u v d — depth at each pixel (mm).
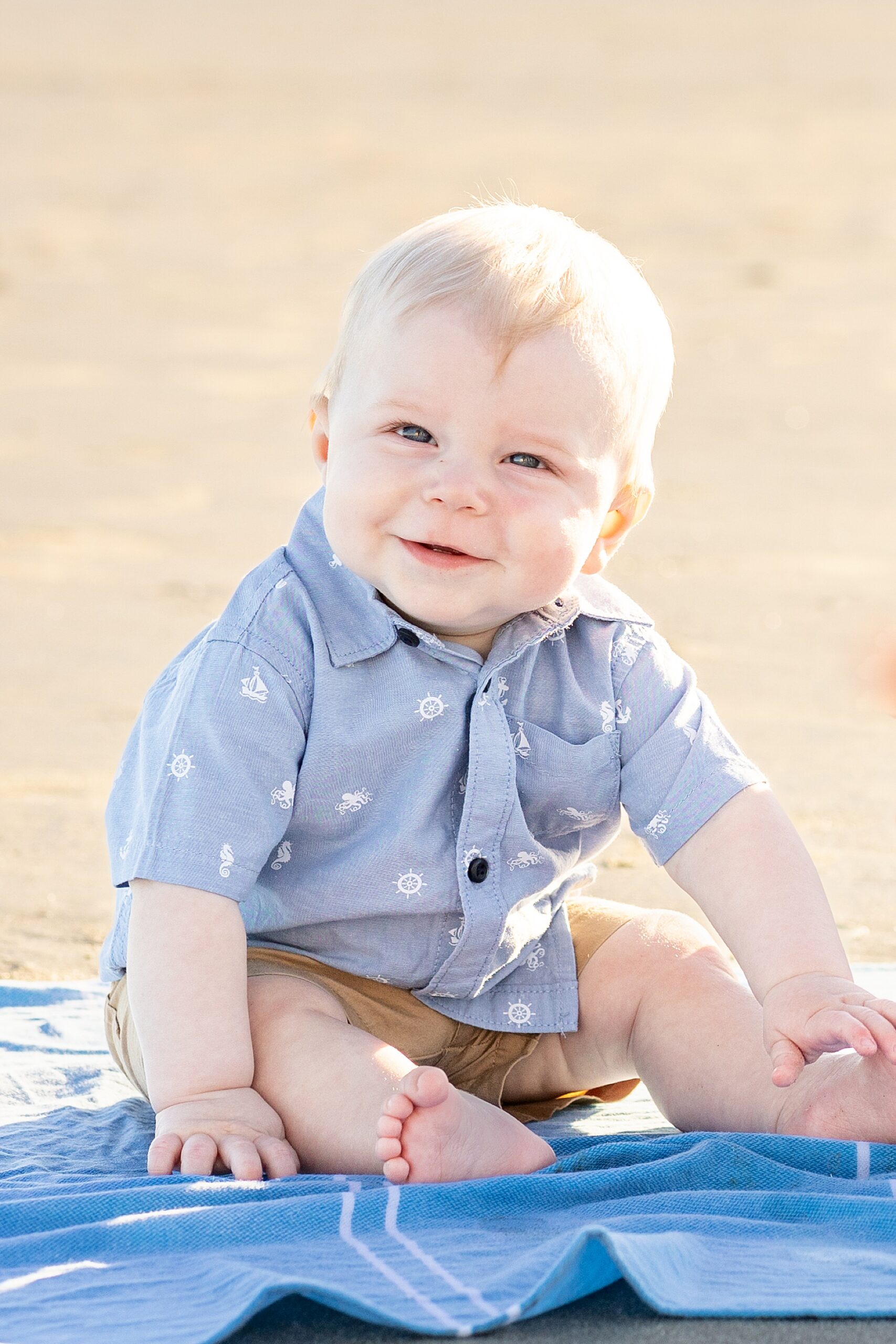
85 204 24047
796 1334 1781
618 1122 2795
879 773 5523
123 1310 1803
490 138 29688
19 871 4570
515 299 2551
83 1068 2973
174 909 2500
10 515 10406
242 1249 1978
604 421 2617
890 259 20562
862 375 15281
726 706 6410
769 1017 2475
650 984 2738
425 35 44656
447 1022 2746
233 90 35312
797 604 8258
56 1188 2229
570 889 2855
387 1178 2250
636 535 9898
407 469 2557
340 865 2656
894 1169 2291
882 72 37531
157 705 2758
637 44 42531
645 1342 1767
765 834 2699
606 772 2787
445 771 2656
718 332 16891
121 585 8734
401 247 2648
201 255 21078
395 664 2656
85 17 47875
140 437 12969
